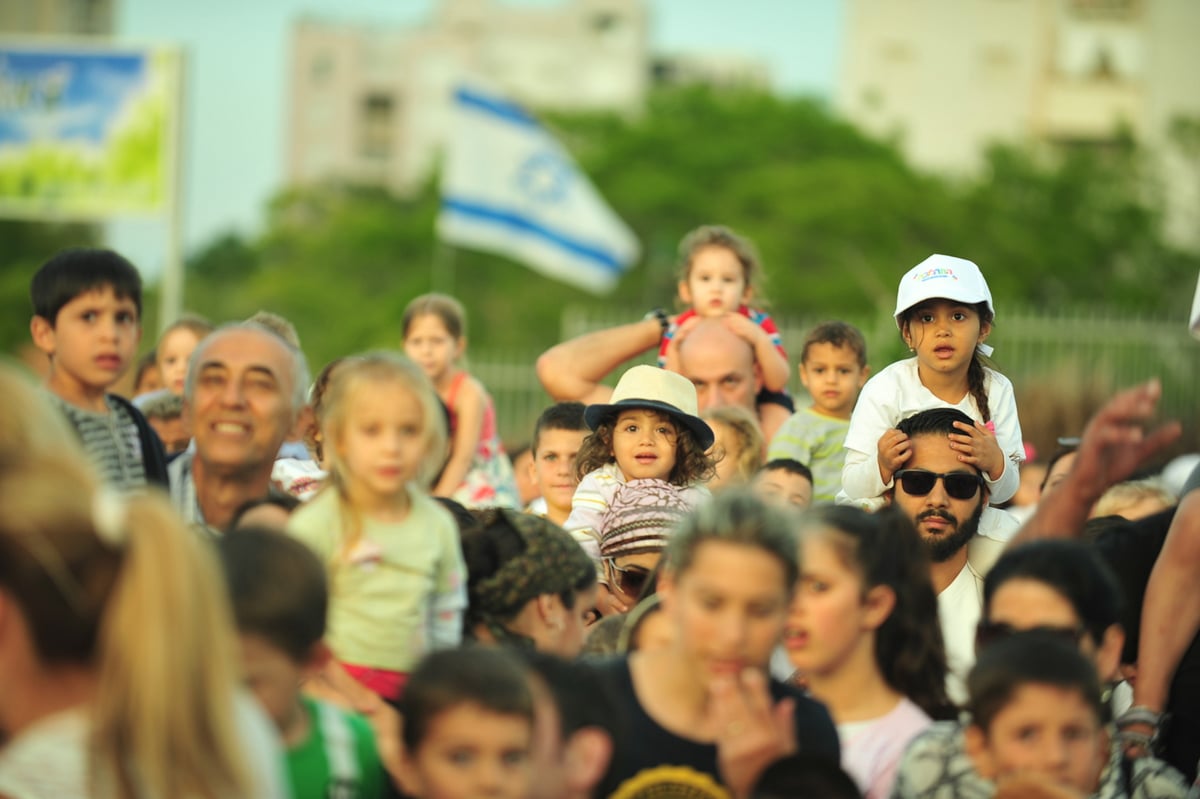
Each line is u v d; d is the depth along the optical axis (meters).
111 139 34.25
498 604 9.55
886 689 9.22
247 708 6.54
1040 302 96.75
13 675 5.91
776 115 111.19
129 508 5.95
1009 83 139.12
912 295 13.19
